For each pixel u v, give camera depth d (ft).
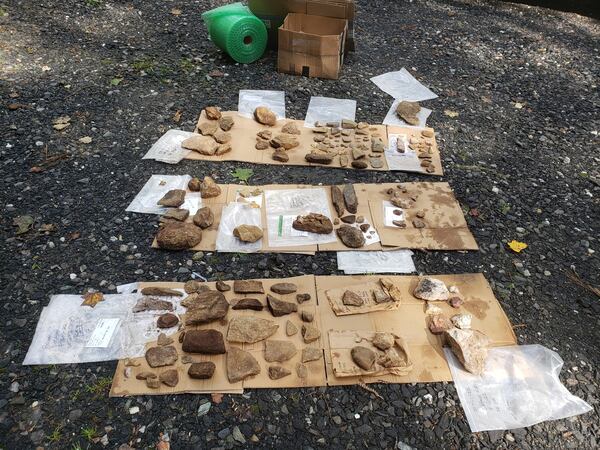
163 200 8.41
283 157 9.48
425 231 8.30
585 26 15.98
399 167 9.56
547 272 7.88
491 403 6.13
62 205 8.41
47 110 10.40
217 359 6.38
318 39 11.36
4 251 7.59
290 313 6.93
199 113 10.66
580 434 5.91
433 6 16.49
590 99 12.34
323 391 6.16
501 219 8.77
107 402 5.92
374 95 11.70
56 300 6.93
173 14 14.42
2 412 5.78
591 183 9.73
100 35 13.08
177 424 5.77
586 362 6.70
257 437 5.71
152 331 6.63
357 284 7.37
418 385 6.29
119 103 10.75
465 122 11.13
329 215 8.50
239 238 7.94
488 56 13.88
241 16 11.79
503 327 6.95
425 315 7.02
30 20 13.33
